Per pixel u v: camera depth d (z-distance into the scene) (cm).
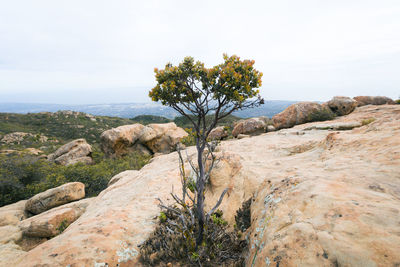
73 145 2411
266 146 1102
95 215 575
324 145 666
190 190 652
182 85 395
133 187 777
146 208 574
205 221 398
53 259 344
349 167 376
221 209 562
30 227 776
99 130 8088
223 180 653
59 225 809
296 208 280
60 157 2262
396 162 330
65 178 1498
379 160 365
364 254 174
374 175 310
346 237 196
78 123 8406
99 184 1483
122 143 2306
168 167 969
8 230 805
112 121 10375
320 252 198
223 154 768
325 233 212
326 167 414
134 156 2189
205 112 389
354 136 579
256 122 2098
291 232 239
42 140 5828
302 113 1964
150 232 462
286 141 1181
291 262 209
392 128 517
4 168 1555
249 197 550
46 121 8175
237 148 1162
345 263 178
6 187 1338
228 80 354
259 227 315
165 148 2394
